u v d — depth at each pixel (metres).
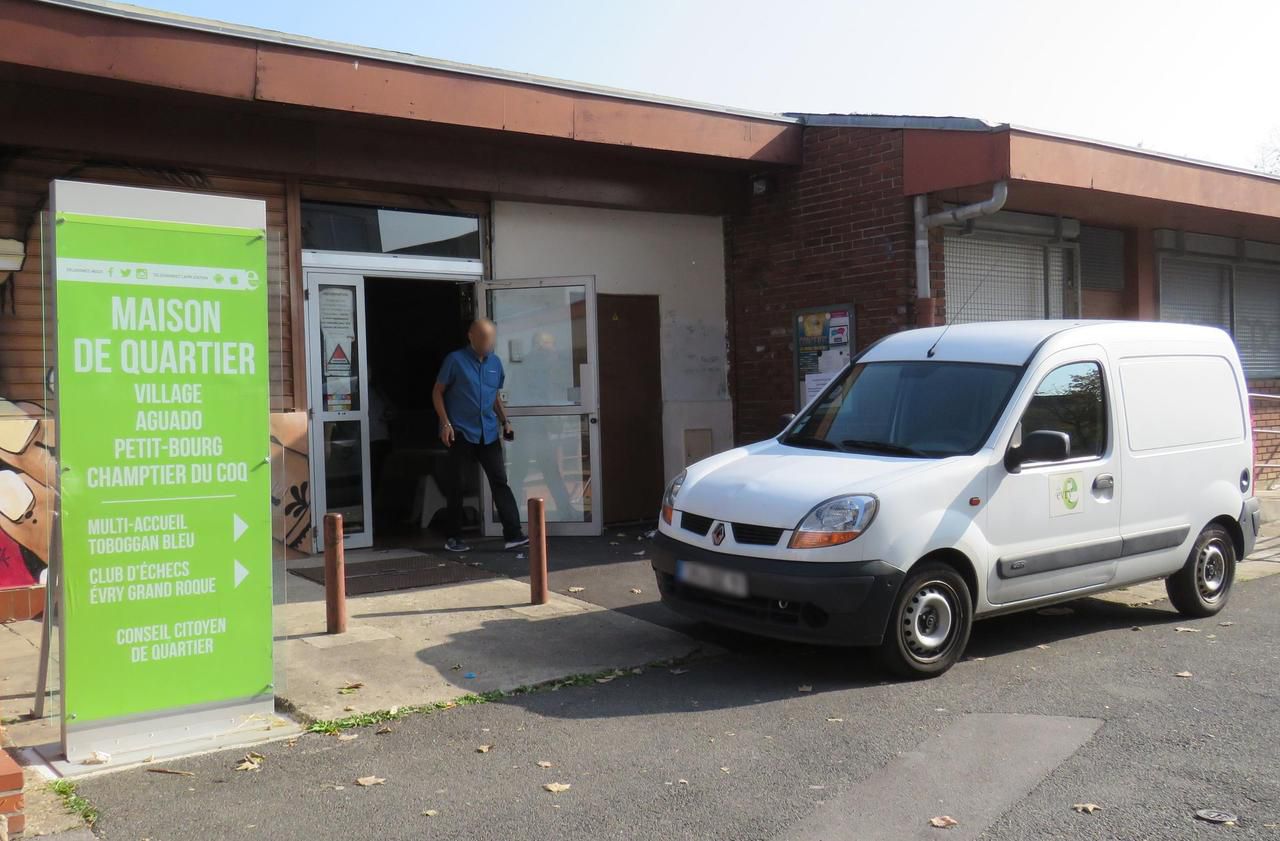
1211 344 7.86
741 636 6.95
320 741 5.14
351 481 9.73
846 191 10.62
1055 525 6.53
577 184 10.37
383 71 8.45
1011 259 11.73
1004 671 6.21
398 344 12.12
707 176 11.26
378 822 4.21
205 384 5.15
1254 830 4.05
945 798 4.39
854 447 6.76
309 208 9.25
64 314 4.78
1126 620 7.60
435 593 8.02
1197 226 13.16
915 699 5.68
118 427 4.93
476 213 10.27
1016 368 6.62
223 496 5.23
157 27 7.45
